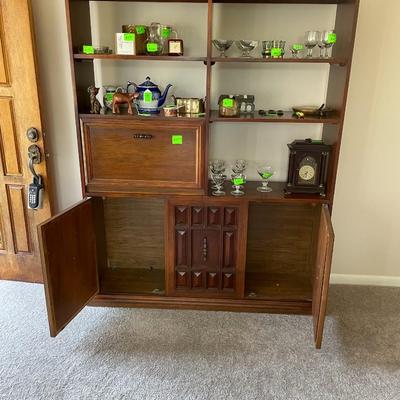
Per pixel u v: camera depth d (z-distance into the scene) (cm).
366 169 256
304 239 268
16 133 249
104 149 229
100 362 206
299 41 237
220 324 237
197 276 246
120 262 277
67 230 215
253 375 199
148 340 223
